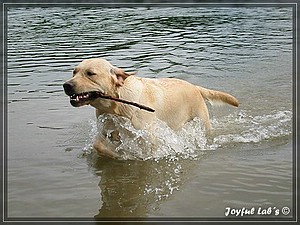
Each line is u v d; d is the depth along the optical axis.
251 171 2.94
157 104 3.22
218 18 7.65
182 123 3.38
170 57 5.05
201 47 5.53
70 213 2.61
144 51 5.34
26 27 7.16
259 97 4.02
